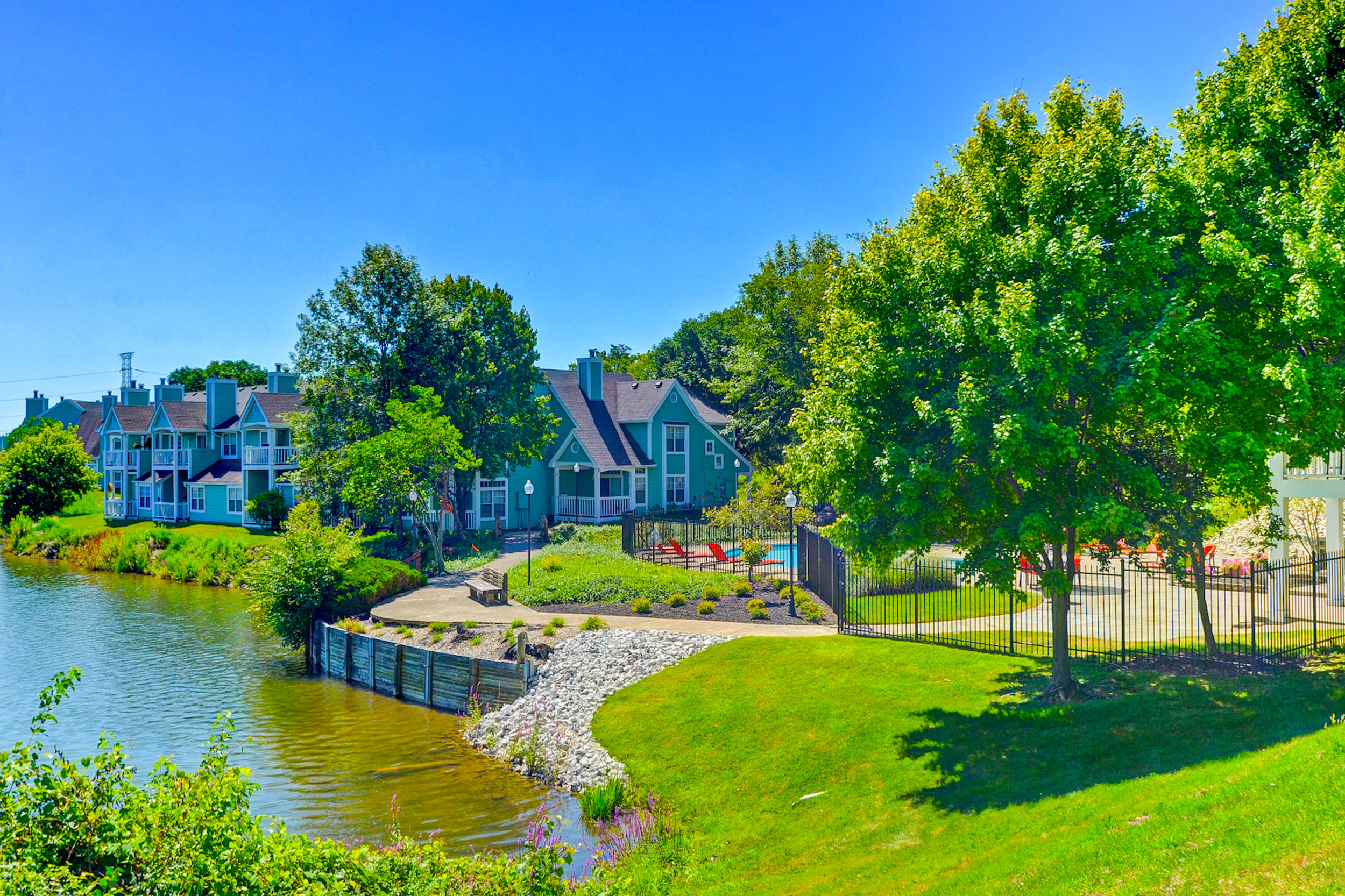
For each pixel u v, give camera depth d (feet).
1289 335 49.01
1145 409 45.55
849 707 62.80
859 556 58.59
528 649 87.81
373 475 146.10
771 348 211.41
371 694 96.89
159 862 29.50
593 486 208.23
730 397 221.66
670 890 45.91
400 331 167.43
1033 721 54.13
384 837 58.54
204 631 129.29
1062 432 46.42
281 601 111.65
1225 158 52.90
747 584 107.55
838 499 54.85
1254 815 33.50
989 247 52.90
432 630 99.71
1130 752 48.01
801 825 50.21
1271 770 37.06
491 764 73.51
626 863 50.14
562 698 79.10
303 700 94.68
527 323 180.75
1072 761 48.55
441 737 81.20
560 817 55.36
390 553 161.27
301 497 172.86
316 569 112.68
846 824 48.60
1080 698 56.75
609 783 61.16
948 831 44.32
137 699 94.68
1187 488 53.78
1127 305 47.67
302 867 32.71
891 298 55.62
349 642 102.63
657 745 65.87
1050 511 50.52
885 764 53.78
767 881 44.42
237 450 238.07
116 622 135.23
